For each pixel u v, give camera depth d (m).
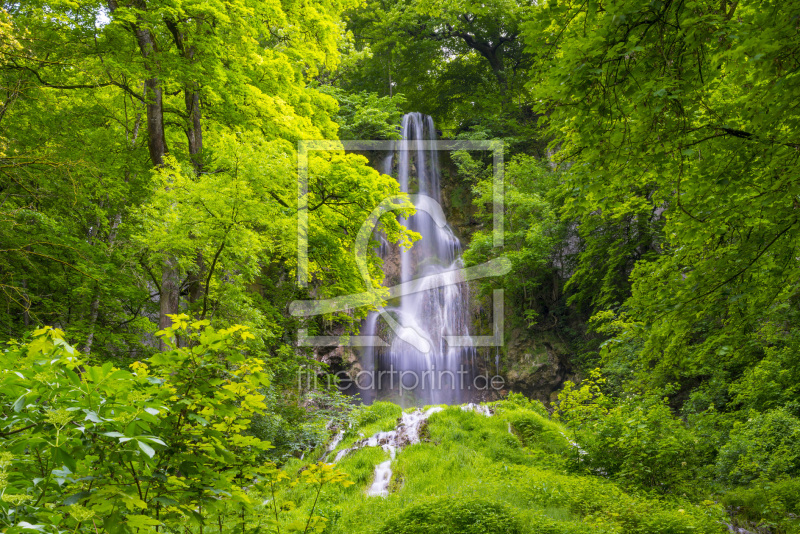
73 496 2.38
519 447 15.23
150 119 10.77
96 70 9.78
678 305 6.88
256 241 9.55
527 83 6.03
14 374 2.37
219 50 11.16
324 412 16.11
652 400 13.75
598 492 10.79
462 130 35.22
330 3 14.27
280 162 9.43
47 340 2.75
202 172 10.60
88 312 14.25
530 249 26.08
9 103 8.96
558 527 8.67
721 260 6.46
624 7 4.80
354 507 11.11
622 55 5.07
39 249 11.01
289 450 14.28
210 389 3.06
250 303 12.23
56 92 11.01
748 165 5.77
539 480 11.58
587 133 5.62
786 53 4.71
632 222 22.27
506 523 8.84
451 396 28.28
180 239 9.04
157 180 9.20
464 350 28.64
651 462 12.08
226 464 3.26
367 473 13.52
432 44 34.41
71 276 12.60
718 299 6.85
